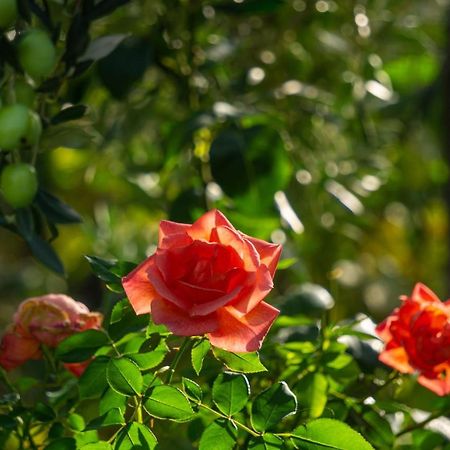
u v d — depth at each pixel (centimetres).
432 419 114
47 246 116
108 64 137
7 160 115
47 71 113
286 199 139
